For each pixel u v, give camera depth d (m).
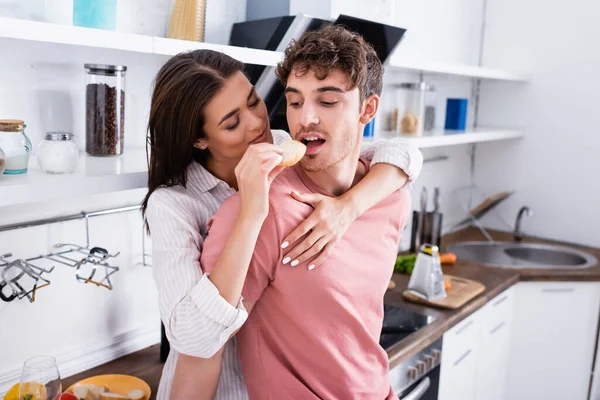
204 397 1.10
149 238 1.81
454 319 1.98
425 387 1.84
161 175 1.19
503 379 2.61
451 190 3.21
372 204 1.16
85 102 1.49
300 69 1.00
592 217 3.00
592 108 2.94
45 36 1.07
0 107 1.38
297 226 1.03
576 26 2.94
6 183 1.09
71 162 1.24
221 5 1.86
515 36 3.13
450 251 2.92
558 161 3.07
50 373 1.21
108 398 1.43
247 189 0.96
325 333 1.07
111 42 1.18
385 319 1.94
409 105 2.54
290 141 1.00
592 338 2.61
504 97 3.20
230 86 1.12
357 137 1.14
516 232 3.13
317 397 1.09
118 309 1.75
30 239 1.50
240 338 1.14
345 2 1.78
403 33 1.97
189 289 0.99
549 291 2.57
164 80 1.14
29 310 1.53
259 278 1.03
